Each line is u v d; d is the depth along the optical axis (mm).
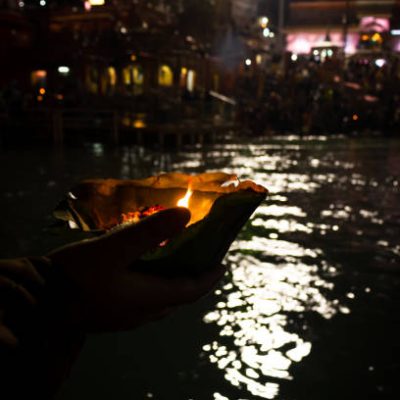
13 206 13461
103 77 36781
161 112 33438
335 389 4586
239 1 51531
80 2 41688
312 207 13258
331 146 33156
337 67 46719
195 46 39469
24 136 32344
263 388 4609
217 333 5656
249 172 20812
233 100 42219
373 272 7836
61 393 4492
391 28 52812
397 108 44375
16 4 40812
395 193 15805
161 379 4742
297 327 5832
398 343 5445
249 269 7848
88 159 25453
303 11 56000
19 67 40312
